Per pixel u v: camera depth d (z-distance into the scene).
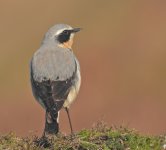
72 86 11.66
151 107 24.00
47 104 11.16
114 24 30.64
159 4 31.66
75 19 31.30
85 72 26.36
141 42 28.89
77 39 29.33
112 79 25.95
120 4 32.06
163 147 10.66
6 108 23.97
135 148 10.61
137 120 22.75
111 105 24.00
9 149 10.58
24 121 22.64
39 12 31.59
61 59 11.76
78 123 22.42
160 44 28.62
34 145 10.65
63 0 32.81
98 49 28.36
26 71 26.50
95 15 31.52
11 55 27.67
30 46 28.52
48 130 10.80
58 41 12.38
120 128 11.07
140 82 25.91
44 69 11.59
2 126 22.22
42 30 30.14
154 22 30.42
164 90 25.41
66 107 11.81
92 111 23.50
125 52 28.11
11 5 32.03
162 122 22.67
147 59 27.52
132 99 24.62
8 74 26.28
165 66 26.94
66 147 10.54
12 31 29.83
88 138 10.74
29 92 25.19
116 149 10.57
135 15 31.11
